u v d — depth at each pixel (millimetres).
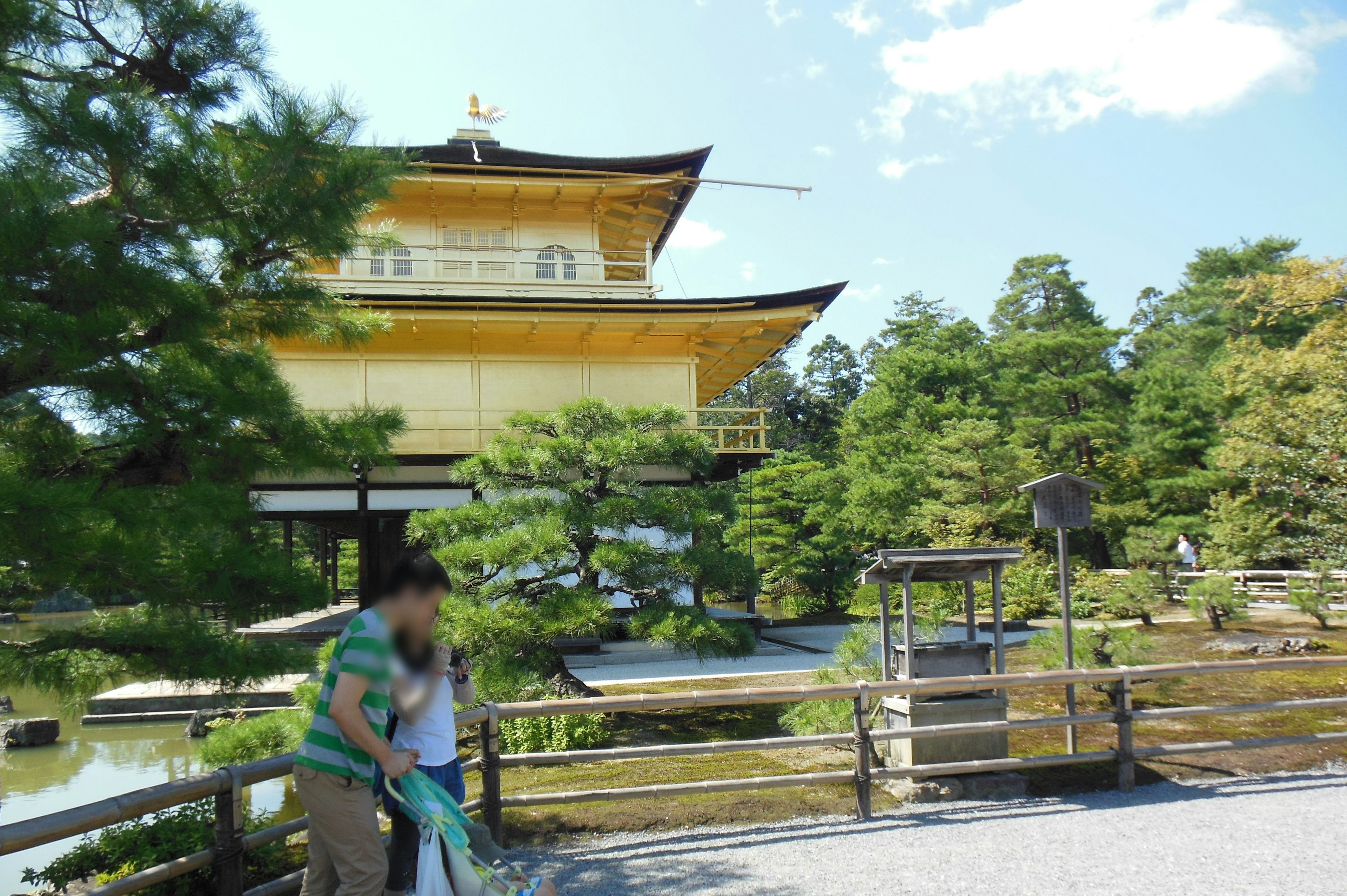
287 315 6492
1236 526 22406
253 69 6215
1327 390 16672
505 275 20469
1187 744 6941
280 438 6285
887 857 5113
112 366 5250
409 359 18422
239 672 5336
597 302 17703
